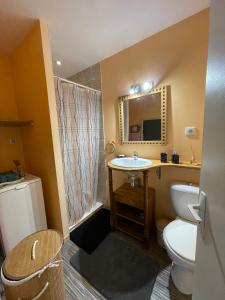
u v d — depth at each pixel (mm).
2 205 1527
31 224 1745
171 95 1711
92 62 2295
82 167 2170
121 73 2064
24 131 2105
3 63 2014
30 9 1337
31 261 988
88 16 1452
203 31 1455
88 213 2344
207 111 583
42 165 1906
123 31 1682
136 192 1928
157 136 1871
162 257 1601
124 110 2109
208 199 582
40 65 1588
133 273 1435
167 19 1535
